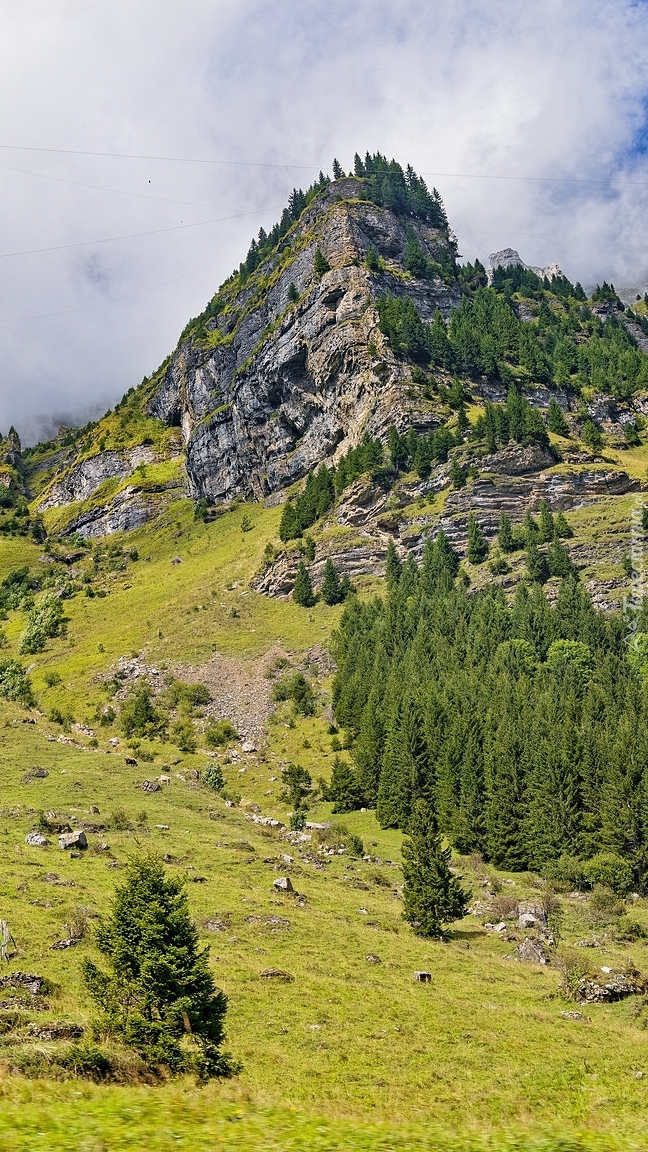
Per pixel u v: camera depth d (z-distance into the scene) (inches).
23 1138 634.2
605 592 5762.8
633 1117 1030.4
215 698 5723.4
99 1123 688.4
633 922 2549.2
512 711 3973.9
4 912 1812.3
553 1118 1100.5
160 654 6432.1
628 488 6899.6
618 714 3767.2
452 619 5378.9
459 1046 1461.6
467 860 3491.6
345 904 2434.8
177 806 3442.4
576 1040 1526.8
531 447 7130.9
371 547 7062.0
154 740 5142.7
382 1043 1449.3
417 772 3875.5
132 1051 1080.8
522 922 2506.2
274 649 6225.4
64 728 4913.9
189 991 1211.2
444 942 2228.1
